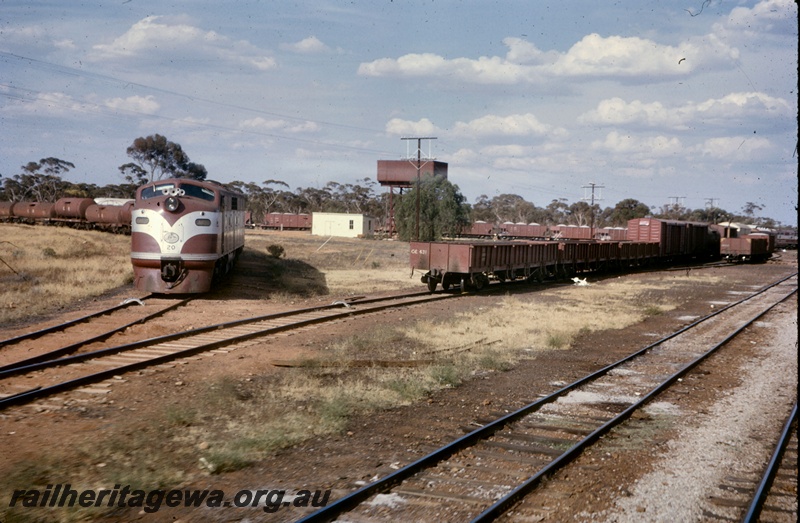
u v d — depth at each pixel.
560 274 36.28
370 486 6.47
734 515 6.34
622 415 9.55
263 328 16.23
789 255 84.44
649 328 19.25
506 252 29.36
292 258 44.56
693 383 12.24
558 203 157.00
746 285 35.88
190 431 8.30
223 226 23.34
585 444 8.22
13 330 14.93
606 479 7.19
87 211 56.97
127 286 24.28
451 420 9.34
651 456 8.05
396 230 87.06
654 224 51.22
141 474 6.73
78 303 19.73
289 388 10.62
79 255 34.97
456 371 12.07
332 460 7.53
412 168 89.69
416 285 30.69
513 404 10.36
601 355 14.88
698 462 7.88
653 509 6.41
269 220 109.38
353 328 17.06
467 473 7.22
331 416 9.09
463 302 23.73
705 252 64.38
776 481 7.29
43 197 112.94
